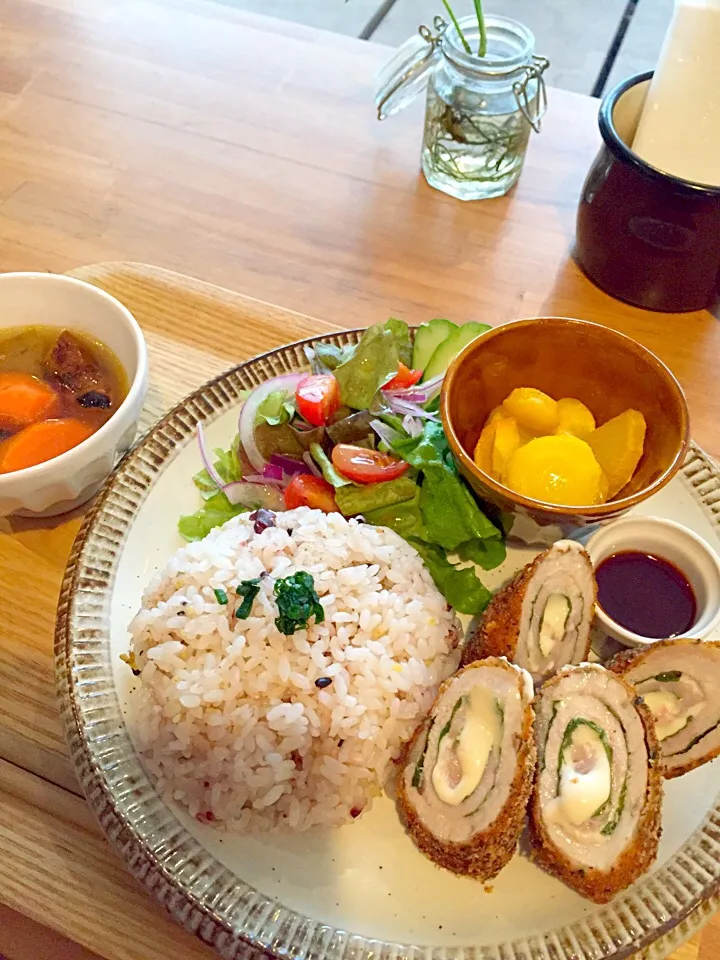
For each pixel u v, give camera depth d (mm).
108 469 312
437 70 420
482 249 429
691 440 318
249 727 261
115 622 291
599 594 289
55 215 440
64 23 550
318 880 240
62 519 324
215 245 428
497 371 312
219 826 248
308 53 534
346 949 222
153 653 270
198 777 259
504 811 236
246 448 331
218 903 227
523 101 408
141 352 309
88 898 240
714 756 260
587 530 295
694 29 318
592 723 259
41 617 300
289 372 351
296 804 255
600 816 246
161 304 390
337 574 287
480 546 315
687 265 366
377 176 466
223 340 380
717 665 259
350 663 271
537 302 405
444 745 258
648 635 280
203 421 339
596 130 487
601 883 230
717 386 370
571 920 229
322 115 497
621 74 594
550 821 246
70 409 318
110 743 259
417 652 278
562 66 600
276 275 414
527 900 237
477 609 306
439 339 356
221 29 547
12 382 320
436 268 420
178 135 483
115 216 441
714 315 400
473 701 255
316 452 323
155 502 321
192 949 233
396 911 234
